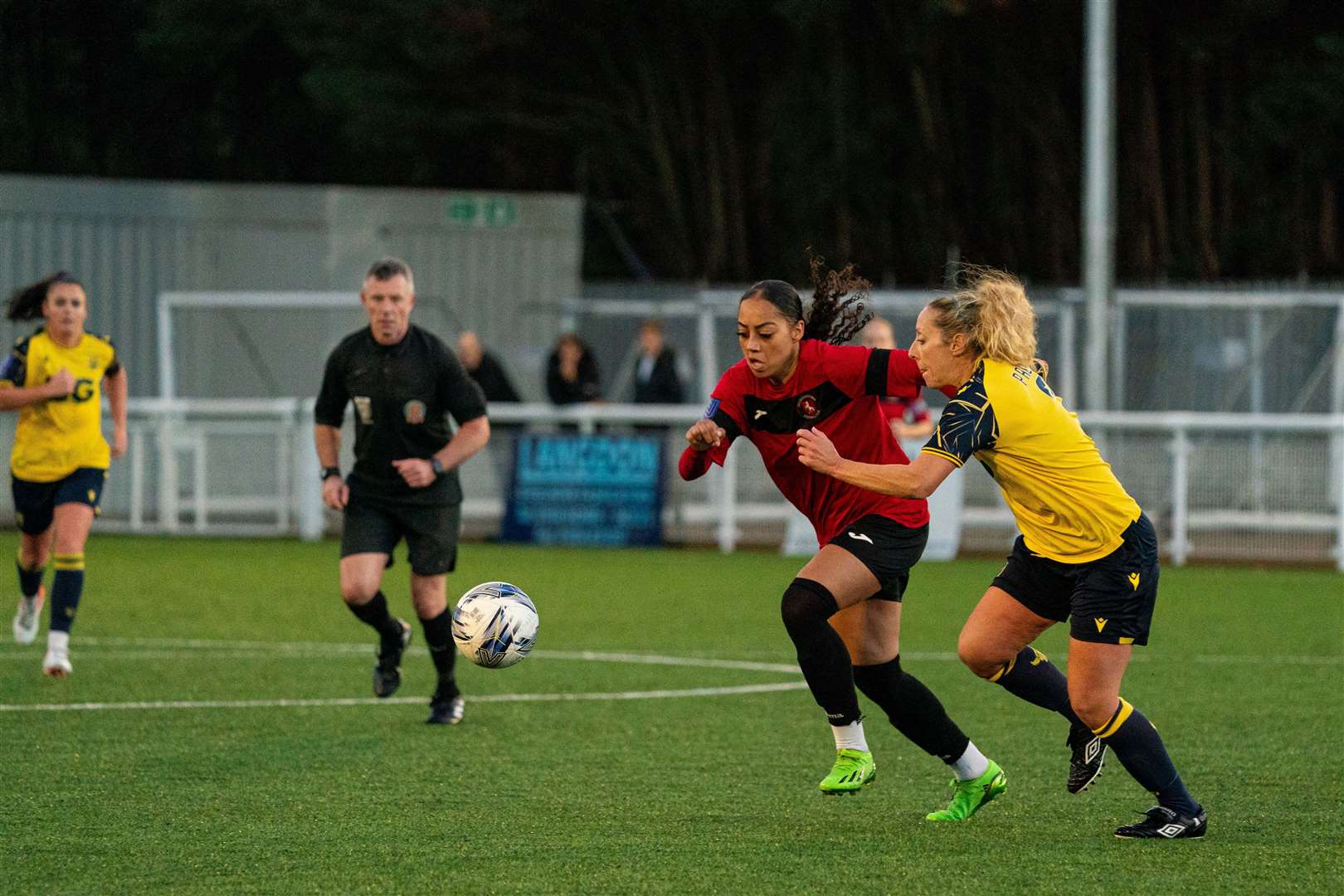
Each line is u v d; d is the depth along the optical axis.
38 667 26.55
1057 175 83.81
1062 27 81.62
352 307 52.59
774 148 86.38
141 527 49.69
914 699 16.58
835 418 16.64
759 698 24.39
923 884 14.34
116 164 95.69
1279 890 14.19
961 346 15.92
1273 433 44.53
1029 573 16.14
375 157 95.06
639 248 95.25
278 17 85.44
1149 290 61.97
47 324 26.02
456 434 22.16
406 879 14.40
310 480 48.47
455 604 34.72
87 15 93.19
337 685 25.23
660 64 89.12
